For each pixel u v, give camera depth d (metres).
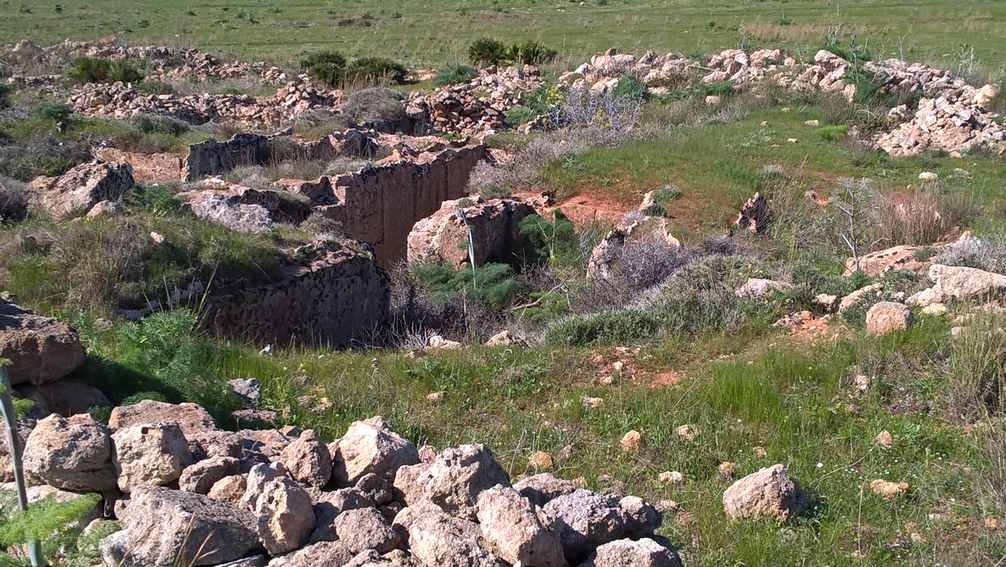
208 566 4.22
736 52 37.03
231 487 4.77
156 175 22.20
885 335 9.41
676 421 8.23
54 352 6.78
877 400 8.38
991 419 7.64
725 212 19.81
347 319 13.83
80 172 15.31
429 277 15.88
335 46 52.12
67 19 62.84
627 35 53.19
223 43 52.75
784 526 6.32
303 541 4.41
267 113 30.02
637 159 23.02
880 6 62.38
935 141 25.47
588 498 4.80
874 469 7.17
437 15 67.44
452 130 31.73
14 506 4.26
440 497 4.67
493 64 42.34
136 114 26.47
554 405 8.91
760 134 25.77
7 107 27.42
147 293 11.32
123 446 4.94
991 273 10.69
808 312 11.03
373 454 5.14
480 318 14.35
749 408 8.38
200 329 10.73
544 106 32.00
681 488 7.04
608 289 14.45
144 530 4.24
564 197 21.50
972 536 6.14
